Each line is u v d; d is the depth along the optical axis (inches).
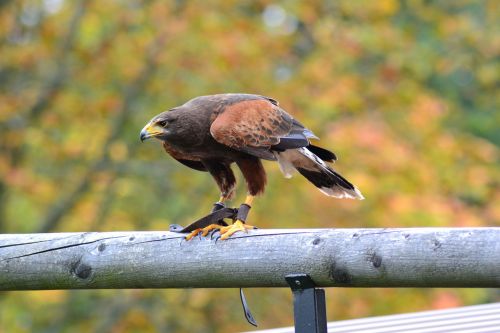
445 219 550.6
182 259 226.5
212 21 631.8
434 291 568.1
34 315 677.3
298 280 211.2
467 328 275.7
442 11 738.8
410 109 635.5
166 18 633.6
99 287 237.8
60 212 663.8
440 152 608.7
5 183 657.6
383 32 655.8
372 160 565.6
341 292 573.6
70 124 680.4
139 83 663.8
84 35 676.7
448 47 727.1
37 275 241.9
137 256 231.5
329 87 624.1
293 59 669.3
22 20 694.5
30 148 692.7
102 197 670.5
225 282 223.6
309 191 585.0
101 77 674.2
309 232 212.8
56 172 684.7
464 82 901.2
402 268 196.9
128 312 669.3
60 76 678.5
